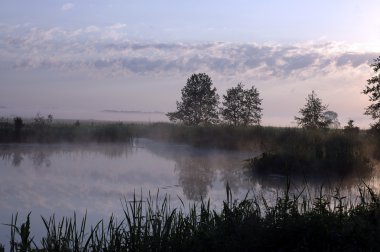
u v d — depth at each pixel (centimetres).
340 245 664
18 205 1131
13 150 2403
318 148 1858
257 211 808
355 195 1197
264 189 1326
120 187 1384
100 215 1020
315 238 679
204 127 3023
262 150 2289
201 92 3850
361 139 2130
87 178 1548
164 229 749
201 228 748
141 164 1925
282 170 1627
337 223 709
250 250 678
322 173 1603
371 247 655
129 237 747
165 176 1605
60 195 1248
